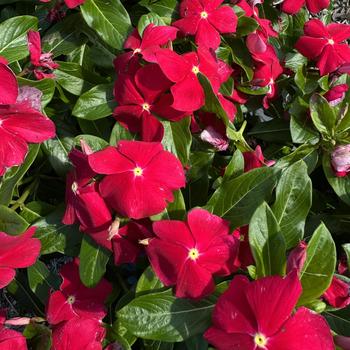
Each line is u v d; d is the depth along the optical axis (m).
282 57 0.33
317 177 0.34
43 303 0.25
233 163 0.25
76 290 0.24
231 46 0.30
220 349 0.19
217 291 0.22
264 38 0.30
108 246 0.23
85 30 0.30
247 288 0.19
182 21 0.27
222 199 0.24
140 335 0.22
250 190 0.24
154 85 0.25
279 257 0.21
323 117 0.28
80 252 0.24
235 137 0.27
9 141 0.23
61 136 0.28
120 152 0.23
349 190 0.27
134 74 0.25
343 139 0.28
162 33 0.26
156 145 0.23
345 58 0.30
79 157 0.23
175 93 0.24
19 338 0.21
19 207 0.28
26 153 0.23
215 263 0.22
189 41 0.28
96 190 0.23
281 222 0.24
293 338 0.19
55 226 0.26
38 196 0.30
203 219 0.22
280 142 0.32
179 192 0.24
